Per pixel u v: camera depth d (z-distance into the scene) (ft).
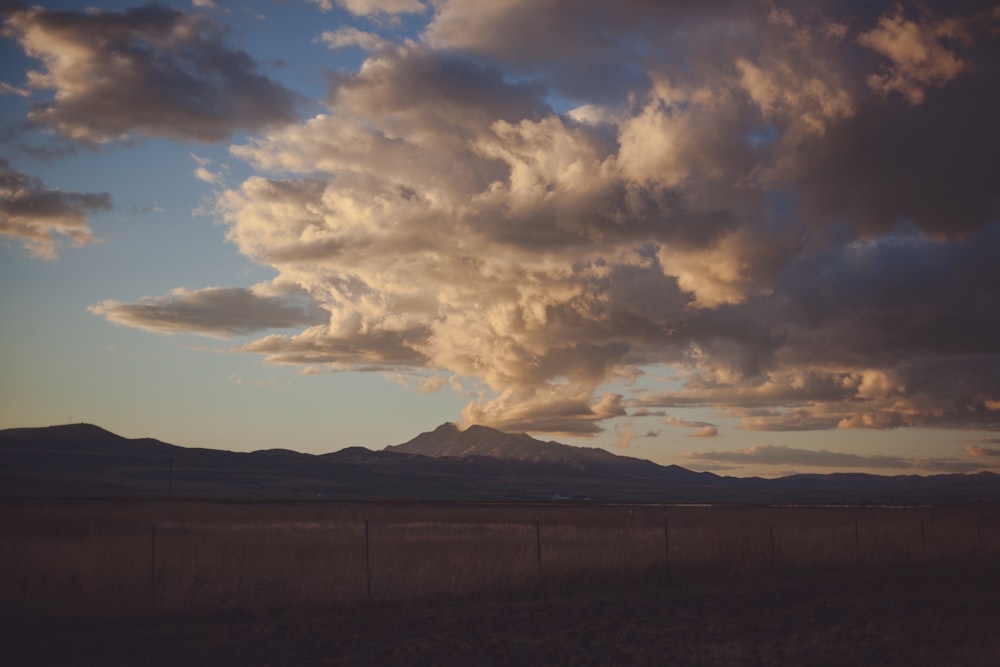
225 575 82.69
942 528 156.76
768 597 79.10
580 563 89.86
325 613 67.72
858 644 58.49
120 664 51.96
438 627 63.31
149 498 413.18
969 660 52.70
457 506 373.40
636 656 55.16
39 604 67.51
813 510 306.96
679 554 99.81
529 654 55.57
